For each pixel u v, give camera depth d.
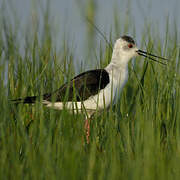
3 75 10.66
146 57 12.47
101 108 11.84
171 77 11.74
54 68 12.58
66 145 8.65
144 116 10.37
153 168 7.95
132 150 9.66
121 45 12.26
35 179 7.84
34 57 12.35
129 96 12.91
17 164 8.26
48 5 13.45
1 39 12.27
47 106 11.50
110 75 11.95
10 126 10.08
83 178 8.05
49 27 13.40
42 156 8.41
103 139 10.06
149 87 11.77
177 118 9.95
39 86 12.05
